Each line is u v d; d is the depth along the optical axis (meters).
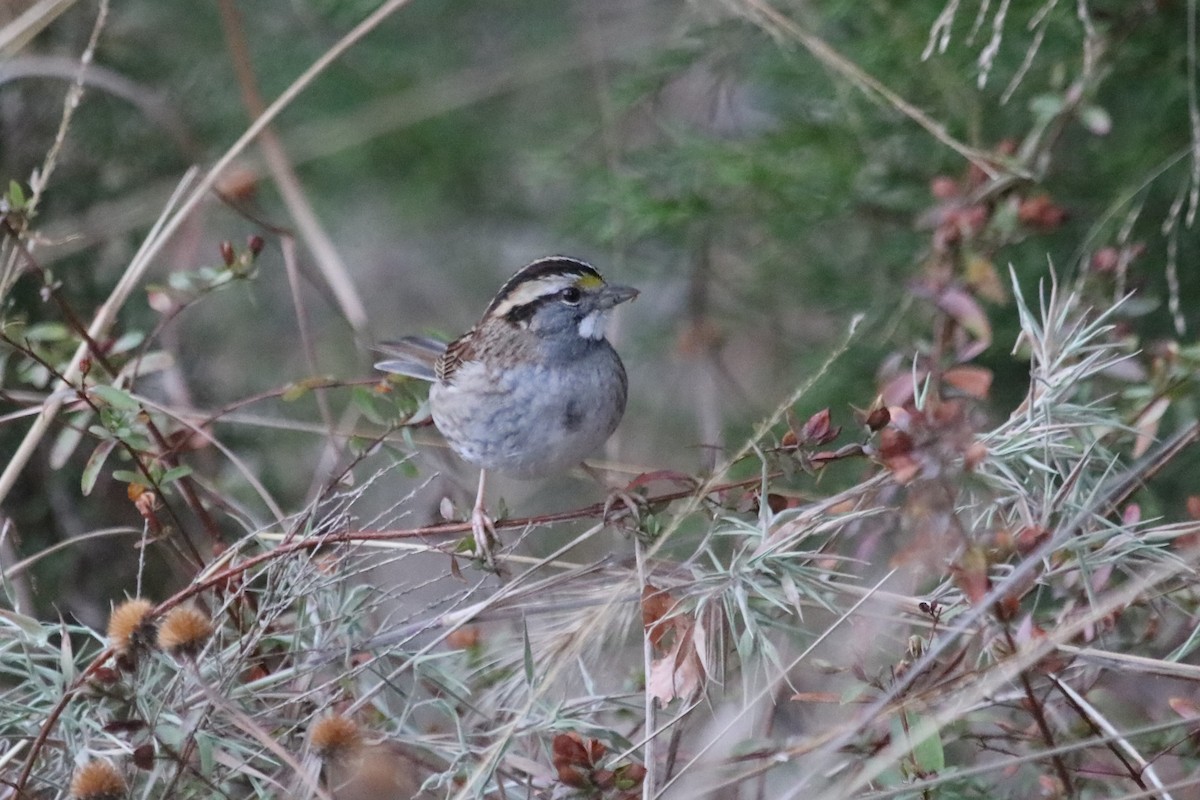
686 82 16.03
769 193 13.16
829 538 9.10
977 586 7.42
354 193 17.05
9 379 12.20
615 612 8.78
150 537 9.87
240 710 7.80
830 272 13.98
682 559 10.41
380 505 13.67
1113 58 11.60
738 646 8.03
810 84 13.21
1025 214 9.85
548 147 15.43
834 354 8.64
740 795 8.82
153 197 13.43
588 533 8.86
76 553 11.80
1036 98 11.35
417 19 16.64
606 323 10.55
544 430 10.48
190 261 13.25
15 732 8.67
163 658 8.30
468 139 16.80
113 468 11.85
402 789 8.54
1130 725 8.77
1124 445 10.01
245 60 11.60
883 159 12.93
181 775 7.96
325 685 8.24
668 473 8.87
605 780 7.84
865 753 8.02
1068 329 9.48
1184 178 11.29
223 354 15.03
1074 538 7.85
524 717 7.96
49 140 13.62
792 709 9.46
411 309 17.50
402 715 8.44
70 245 12.35
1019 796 8.71
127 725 7.69
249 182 11.42
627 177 13.72
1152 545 8.24
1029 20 11.83
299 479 13.22
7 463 11.89
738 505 8.86
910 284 9.66
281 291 15.75
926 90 12.62
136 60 14.68
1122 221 12.01
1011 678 7.78
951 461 7.54
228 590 8.59
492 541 9.12
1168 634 8.80
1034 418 8.56
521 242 17.69
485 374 10.43
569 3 16.70
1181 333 10.15
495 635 9.47
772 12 10.68
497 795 8.39
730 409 14.62
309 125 15.63
